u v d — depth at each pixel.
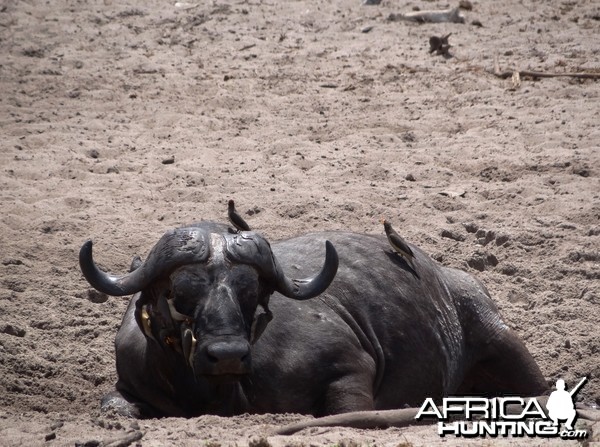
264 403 22.08
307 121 43.47
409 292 24.25
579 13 56.53
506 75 48.06
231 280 20.50
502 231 33.06
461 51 51.19
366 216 34.41
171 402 22.09
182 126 42.94
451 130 42.53
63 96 46.41
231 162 39.31
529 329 27.97
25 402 23.80
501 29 54.28
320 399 22.41
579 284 30.22
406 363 23.69
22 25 54.88
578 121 42.59
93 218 33.97
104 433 19.67
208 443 18.58
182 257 20.55
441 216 34.56
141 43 52.88
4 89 46.91
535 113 43.72
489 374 25.80
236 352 19.61
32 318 27.83
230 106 45.06
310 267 23.80
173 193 36.28
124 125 43.06
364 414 20.81
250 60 50.62
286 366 22.20
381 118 43.56
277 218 34.22
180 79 48.06
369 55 50.94
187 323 20.44
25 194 36.00
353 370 22.53
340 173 38.06
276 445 18.41
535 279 30.61
